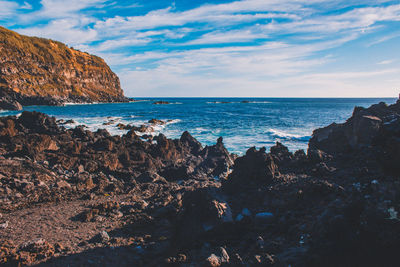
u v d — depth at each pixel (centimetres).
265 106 15388
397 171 668
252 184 1079
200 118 7181
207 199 830
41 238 877
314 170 1119
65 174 1781
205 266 615
